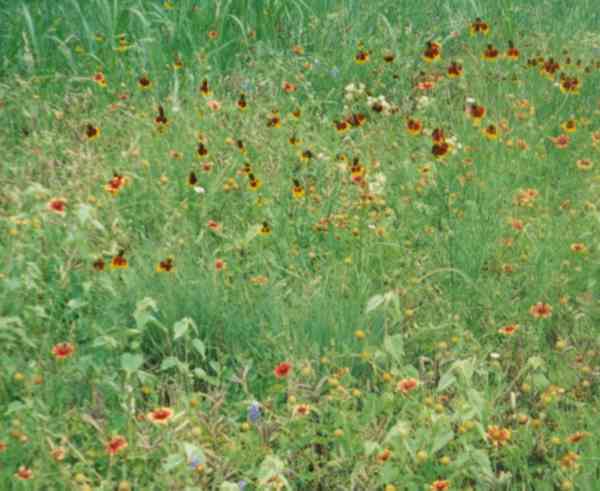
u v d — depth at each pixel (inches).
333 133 245.9
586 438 134.7
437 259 187.3
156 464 132.6
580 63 279.1
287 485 120.7
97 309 164.2
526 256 184.4
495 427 134.0
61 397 143.5
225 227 197.8
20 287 163.3
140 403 147.8
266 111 251.8
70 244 180.7
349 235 191.9
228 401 151.0
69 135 241.6
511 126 248.4
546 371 157.6
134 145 220.5
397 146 231.6
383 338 162.4
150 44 276.8
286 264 184.4
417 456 129.0
